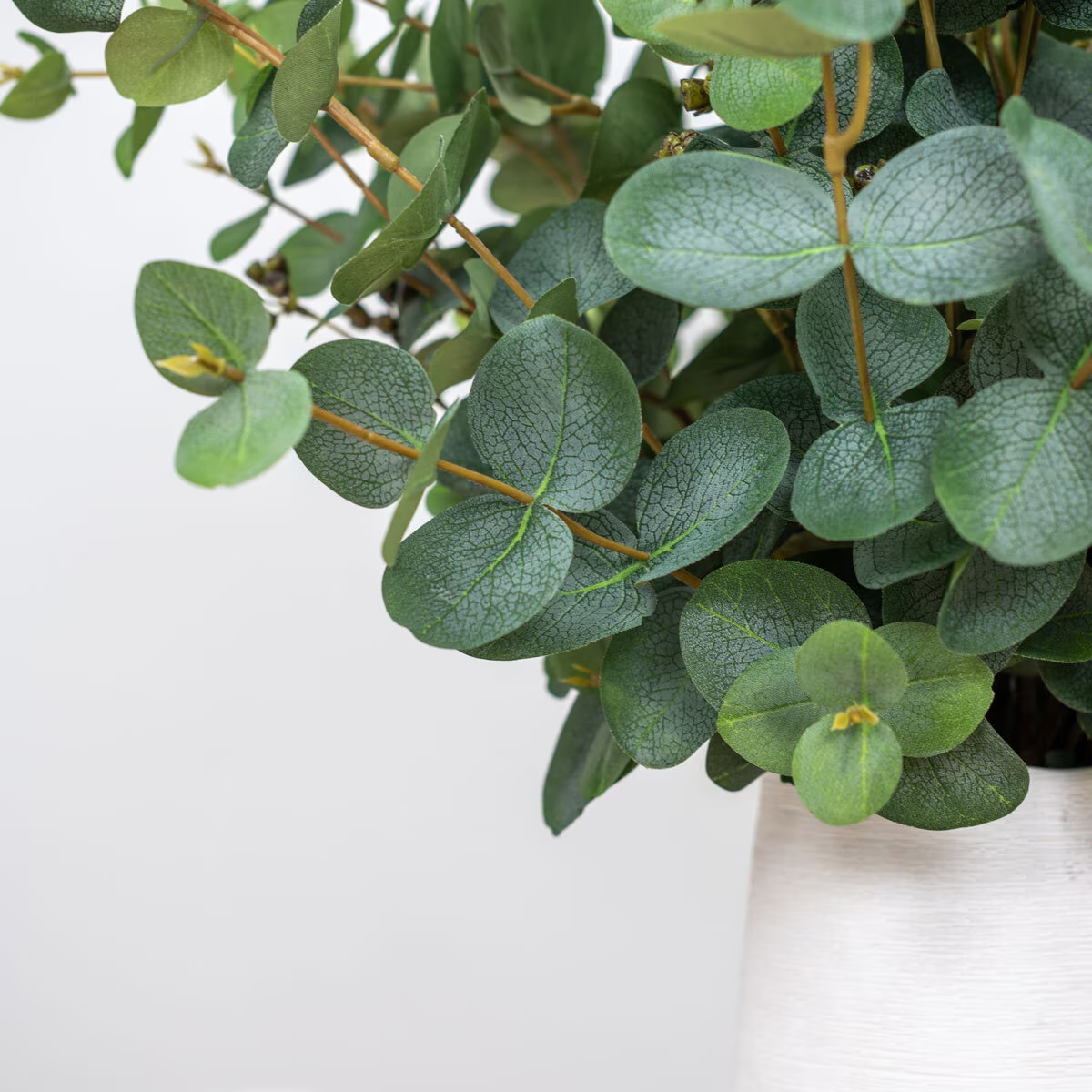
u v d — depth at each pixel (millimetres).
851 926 637
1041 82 632
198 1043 1283
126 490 1311
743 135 659
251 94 648
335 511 1302
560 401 575
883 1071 626
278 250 771
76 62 1262
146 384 1312
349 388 573
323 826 1289
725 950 1214
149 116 671
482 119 661
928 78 587
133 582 1310
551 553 567
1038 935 618
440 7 692
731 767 645
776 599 584
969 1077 617
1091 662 606
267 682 1299
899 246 524
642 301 664
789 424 609
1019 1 623
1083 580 590
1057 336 530
